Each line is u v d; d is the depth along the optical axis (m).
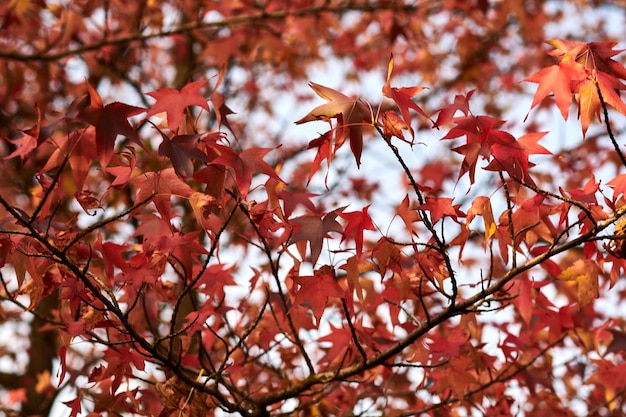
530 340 3.19
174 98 2.25
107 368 2.36
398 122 2.06
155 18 5.40
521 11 5.85
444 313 2.38
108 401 2.46
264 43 5.51
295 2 5.61
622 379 3.29
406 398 3.41
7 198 4.34
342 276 3.95
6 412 4.64
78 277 2.30
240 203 2.30
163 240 2.38
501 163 2.11
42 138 1.98
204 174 2.23
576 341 3.31
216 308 2.86
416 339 2.56
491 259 2.30
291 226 2.30
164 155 2.10
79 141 2.16
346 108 2.09
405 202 2.25
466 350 2.85
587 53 2.12
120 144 5.29
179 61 6.52
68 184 4.50
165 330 4.47
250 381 3.18
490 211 2.22
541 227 2.45
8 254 2.22
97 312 2.29
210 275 2.86
